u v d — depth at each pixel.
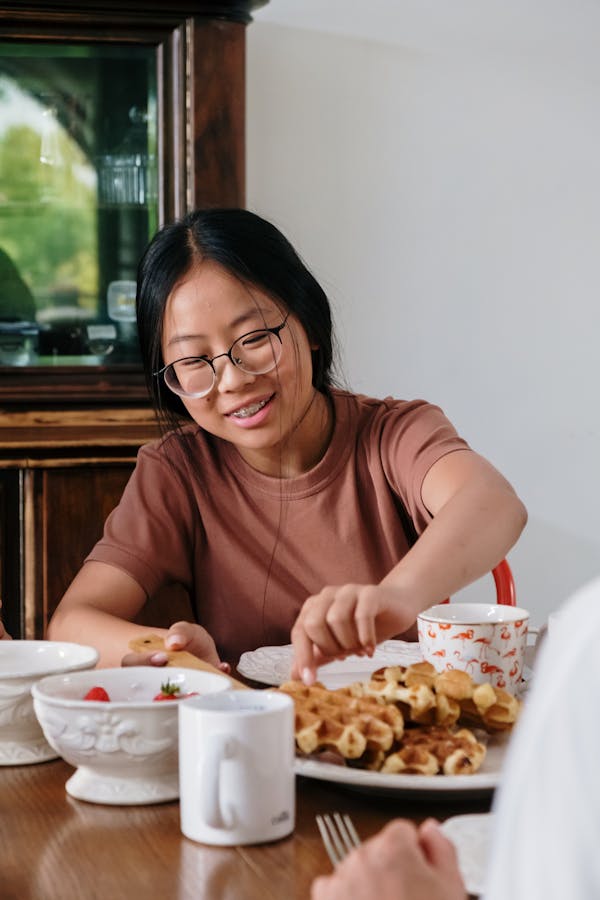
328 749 0.93
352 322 3.31
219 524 1.66
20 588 2.66
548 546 3.46
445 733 0.95
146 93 2.74
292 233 3.26
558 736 0.40
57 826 0.87
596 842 0.38
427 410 1.66
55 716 0.92
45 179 2.78
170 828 0.86
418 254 3.33
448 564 1.26
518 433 3.43
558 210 3.38
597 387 3.45
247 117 3.22
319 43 3.23
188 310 1.47
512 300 3.39
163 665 1.15
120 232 2.79
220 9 2.69
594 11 3.34
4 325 2.77
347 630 1.04
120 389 2.77
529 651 1.38
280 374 1.49
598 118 3.37
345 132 3.26
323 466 1.63
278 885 0.76
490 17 3.30
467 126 3.32
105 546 1.63
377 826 0.86
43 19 2.64
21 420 2.71
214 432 1.54
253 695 0.88
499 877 0.41
